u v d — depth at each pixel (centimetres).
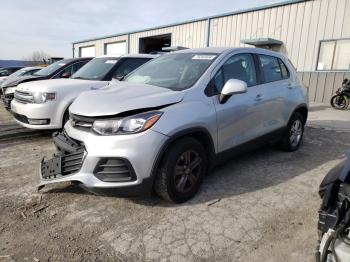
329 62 1298
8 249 265
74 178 312
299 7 1348
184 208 334
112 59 710
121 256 257
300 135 551
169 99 328
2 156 506
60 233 288
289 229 296
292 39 1391
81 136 320
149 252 262
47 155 512
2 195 363
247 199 356
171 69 412
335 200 208
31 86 588
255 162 480
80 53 3047
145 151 298
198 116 339
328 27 1277
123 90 358
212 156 370
